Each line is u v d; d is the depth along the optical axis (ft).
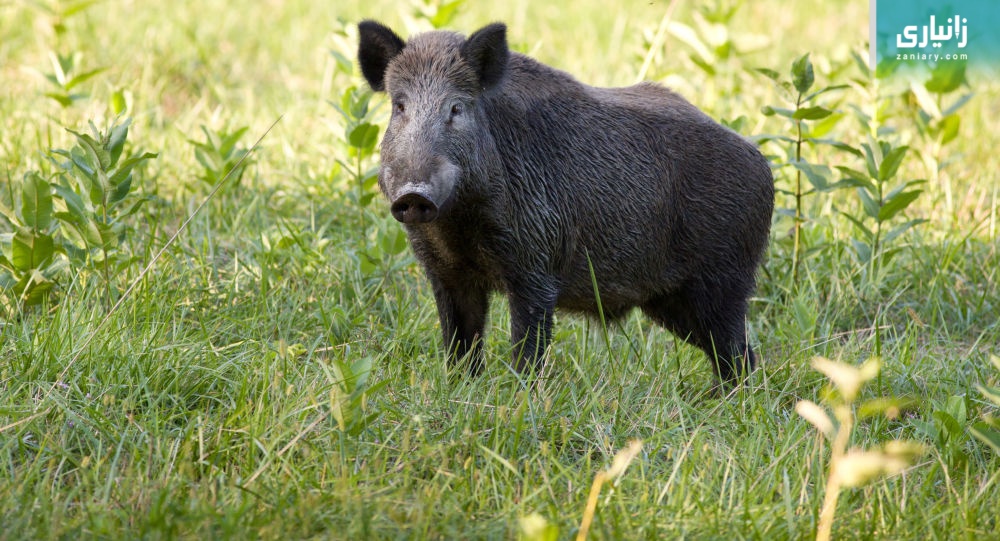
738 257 36.60
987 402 32.68
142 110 58.39
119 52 67.51
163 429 28.04
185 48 70.54
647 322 39.99
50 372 30.30
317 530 24.47
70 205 34.73
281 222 44.24
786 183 51.57
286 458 26.45
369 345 36.01
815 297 40.65
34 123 53.16
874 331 40.65
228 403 30.66
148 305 34.30
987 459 29.91
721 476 27.84
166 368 30.96
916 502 26.40
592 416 30.17
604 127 34.35
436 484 25.79
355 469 26.94
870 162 42.16
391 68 31.12
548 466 27.22
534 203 32.42
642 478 26.37
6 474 25.64
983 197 51.90
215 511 23.91
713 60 61.11
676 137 35.70
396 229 39.45
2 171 48.06
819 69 60.90
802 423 30.09
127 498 25.00
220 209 46.44
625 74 65.36
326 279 40.22
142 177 47.29
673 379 33.32
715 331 36.70
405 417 29.19
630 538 24.20
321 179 50.67
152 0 81.56
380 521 24.49
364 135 43.68
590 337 37.58
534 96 33.24
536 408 30.04
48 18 67.97
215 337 35.35
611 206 34.01
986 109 68.49
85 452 27.71
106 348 31.14
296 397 29.43
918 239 47.06
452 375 32.81
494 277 33.17
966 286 44.29
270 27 79.25
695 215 35.81
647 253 35.14
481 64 30.83
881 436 30.63
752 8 91.04
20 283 35.04
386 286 40.65
